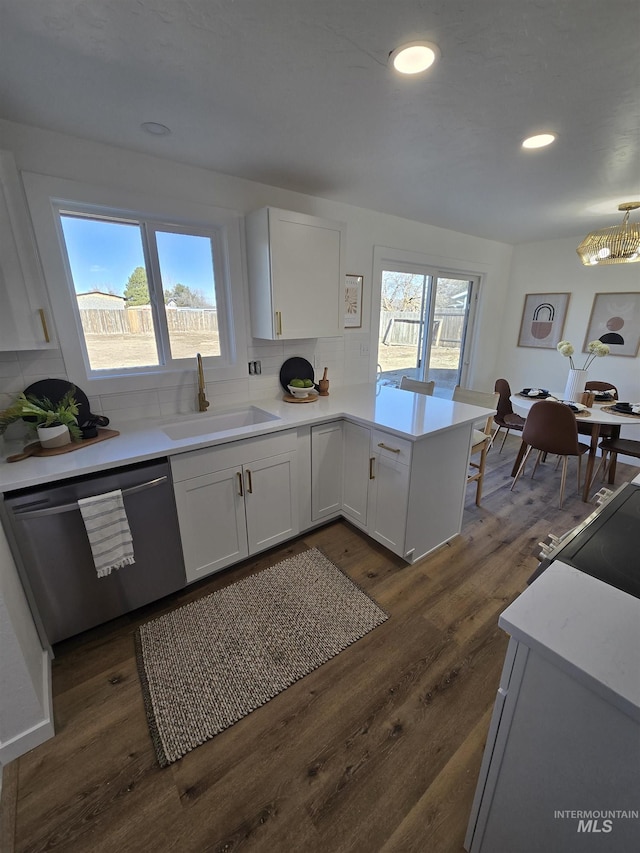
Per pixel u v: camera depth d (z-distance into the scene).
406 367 3.79
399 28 1.04
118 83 1.29
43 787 1.16
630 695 0.58
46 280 1.73
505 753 0.81
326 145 1.80
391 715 1.37
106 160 1.79
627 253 2.62
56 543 1.48
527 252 4.32
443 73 1.25
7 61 1.16
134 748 1.26
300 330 2.37
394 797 1.14
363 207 2.87
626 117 1.53
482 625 1.78
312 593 1.96
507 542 2.44
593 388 3.75
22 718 1.23
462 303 4.19
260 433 1.97
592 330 3.97
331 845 1.03
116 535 1.55
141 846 1.03
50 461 1.54
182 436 2.21
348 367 3.18
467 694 1.45
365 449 2.25
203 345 2.37
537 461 3.44
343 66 1.21
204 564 1.95
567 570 0.86
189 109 1.47
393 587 2.02
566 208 2.86
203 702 1.42
